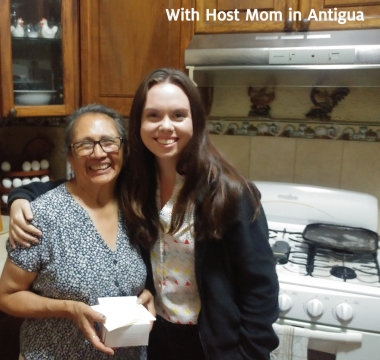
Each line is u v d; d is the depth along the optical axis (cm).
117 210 114
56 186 119
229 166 105
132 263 109
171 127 98
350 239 152
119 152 108
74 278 100
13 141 222
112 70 174
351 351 124
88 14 172
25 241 99
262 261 103
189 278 111
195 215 104
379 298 121
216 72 159
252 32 153
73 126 106
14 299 102
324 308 124
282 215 172
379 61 130
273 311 105
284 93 182
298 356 125
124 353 109
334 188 171
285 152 185
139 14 166
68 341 103
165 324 118
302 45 137
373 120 173
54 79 178
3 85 158
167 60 165
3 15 154
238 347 107
